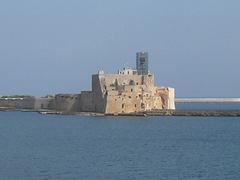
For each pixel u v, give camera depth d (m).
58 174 146.88
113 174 147.88
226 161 174.00
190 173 150.50
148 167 160.50
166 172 152.00
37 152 195.62
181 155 191.00
